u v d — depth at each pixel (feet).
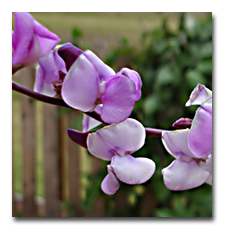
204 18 1.68
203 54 1.52
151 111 1.51
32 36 0.68
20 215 1.95
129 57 1.63
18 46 0.68
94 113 0.71
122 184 1.57
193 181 0.74
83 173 1.80
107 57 1.59
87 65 0.68
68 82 0.67
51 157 1.79
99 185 1.55
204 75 1.50
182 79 1.52
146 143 1.51
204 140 0.70
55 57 0.72
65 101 0.68
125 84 0.68
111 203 1.64
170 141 0.74
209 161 0.74
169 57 1.57
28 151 1.88
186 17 1.59
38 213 1.91
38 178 2.14
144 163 0.73
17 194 2.04
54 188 1.81
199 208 1.46
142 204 1.63
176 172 0.74
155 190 1.51
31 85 1.70
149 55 1.62
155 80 1.59
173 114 1.55
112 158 0.73
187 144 0.73
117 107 0.68
